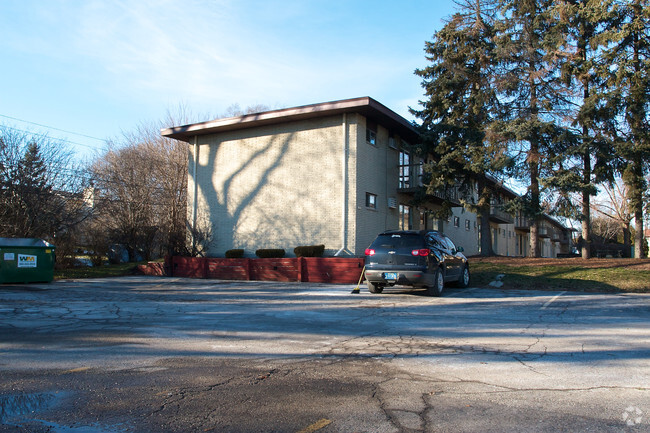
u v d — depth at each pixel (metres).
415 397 4.31
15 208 21.16
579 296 12.29
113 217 29.89
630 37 18.20
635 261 17.44
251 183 22.88
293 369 5.27
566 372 5.13
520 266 17.08
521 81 19.62
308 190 21.12
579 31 19.14
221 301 11.87
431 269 11.96
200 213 24.45
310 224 20.94
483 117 20.70
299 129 21.62
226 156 23.83
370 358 5.80
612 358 5.76
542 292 13.27
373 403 4.15
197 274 20.36
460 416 3.84
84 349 6.31
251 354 6.02
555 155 18.69
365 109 19.77
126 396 4.35
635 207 19.64
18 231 20.73
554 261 18.62
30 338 7.06
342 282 16.91
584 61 18.66
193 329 7.84
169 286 16.22
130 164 32.22
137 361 5.66
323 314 9.55
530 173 19.45
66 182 23.16
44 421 3.75
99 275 20.78
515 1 19.77
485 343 6.69
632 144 17.84
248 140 23.14
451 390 4.51
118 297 12.80
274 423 3.71
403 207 24.33
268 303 11.41
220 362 5.61
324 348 6.38
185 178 32.25
